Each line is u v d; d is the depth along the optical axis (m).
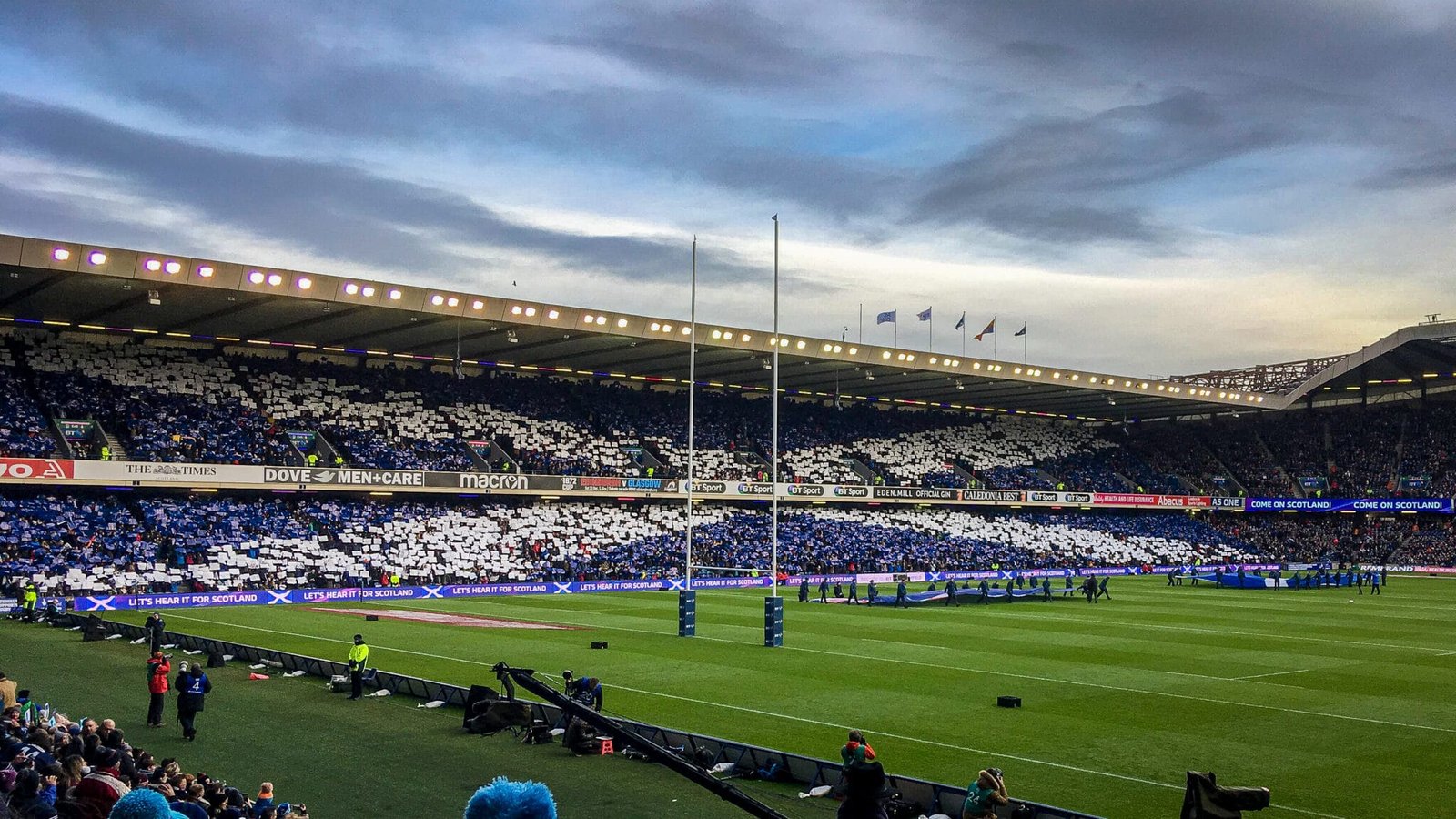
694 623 56.38
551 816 6.32
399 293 73.94
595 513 98.50
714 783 7.52
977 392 120.38
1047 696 37.22
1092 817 20.58
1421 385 135.75
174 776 19.30
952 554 110.38
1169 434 147.25
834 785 24.66
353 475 82.56
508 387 105.81
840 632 57.44
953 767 26.95
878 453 120.31
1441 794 24.75
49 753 18.91
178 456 77.94
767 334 90.75
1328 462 134.88
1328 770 26.97
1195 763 27.56
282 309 77.44
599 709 31.69
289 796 23.83
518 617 64.19
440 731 30.70
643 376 112.00
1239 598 83.19
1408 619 66.50
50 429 77.75
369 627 57.78
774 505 51.91
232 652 44.22
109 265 63.84
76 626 54.91
